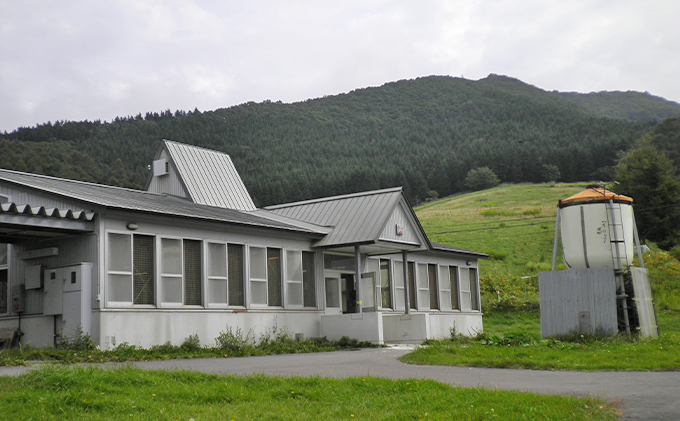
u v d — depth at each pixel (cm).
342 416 767
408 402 836
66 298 1628
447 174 14725
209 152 2705
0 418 689
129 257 1686
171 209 1878
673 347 1577
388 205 2280
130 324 1658
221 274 1934
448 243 6819
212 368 1242
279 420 741
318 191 13525
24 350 1424
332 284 2391
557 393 934
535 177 13962
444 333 2830
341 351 1864
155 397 823
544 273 2011
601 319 1888
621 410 791
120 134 15925
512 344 1778
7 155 7769
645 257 5028
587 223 1989
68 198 1666
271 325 2066
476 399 837
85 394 786
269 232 2089
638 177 6475
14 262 1773
